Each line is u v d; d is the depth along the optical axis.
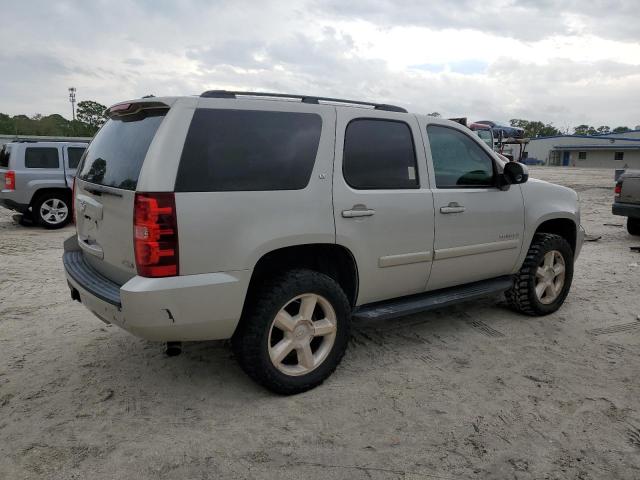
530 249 5.03
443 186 4.28
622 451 3.00
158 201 2.92
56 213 11.03
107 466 2.79
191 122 3.10
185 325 3.07
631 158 61.94
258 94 3.49
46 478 2.68
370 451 2.96
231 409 3.38
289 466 2.82
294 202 3.38
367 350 4.35
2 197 10.68
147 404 3.43
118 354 4.20
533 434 3.16
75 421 3.21
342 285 3.93
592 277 6.88
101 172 3.49
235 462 2.85
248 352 3.34
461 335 4.71
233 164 3.20
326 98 3.76
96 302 3.26
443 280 4.39
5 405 3.39
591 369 4.05
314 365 3.62
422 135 4.16
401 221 3.93
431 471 2.80
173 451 2.93
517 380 3.85
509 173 4.55
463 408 3.45
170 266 2.97
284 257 3.61
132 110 3.37
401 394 3.61
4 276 6.66
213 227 3.07
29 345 4.37
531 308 5.09
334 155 3.60
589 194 20.02
